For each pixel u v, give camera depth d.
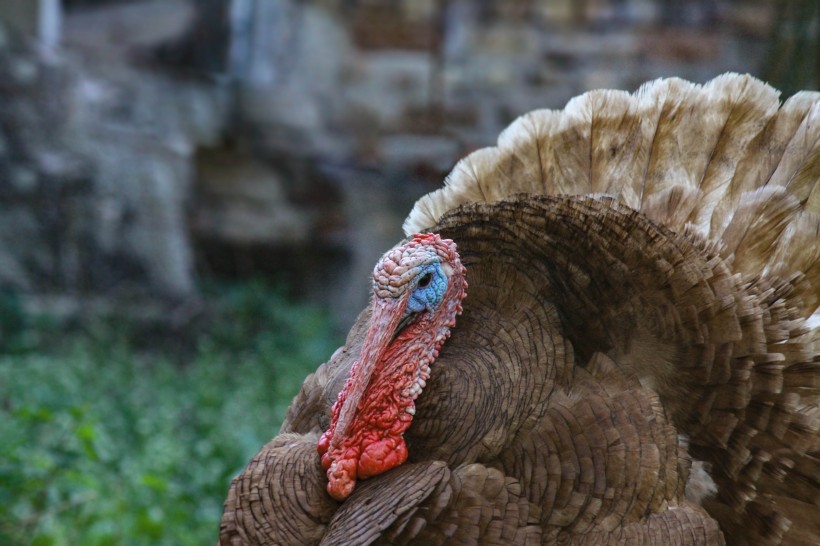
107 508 16.34
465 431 10.36
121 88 37.47
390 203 38.50
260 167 39.44
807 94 12.24
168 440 21.11
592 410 10.42
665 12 35.16
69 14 40.31
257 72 40.59
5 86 34.38
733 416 10.80
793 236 11.77
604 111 12.61
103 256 34.59
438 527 9.85
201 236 38.25
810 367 10.94
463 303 11.02
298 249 38.84
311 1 40.28
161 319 33.84
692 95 12.52
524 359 10.65
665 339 10.88
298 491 10.33
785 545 11.02
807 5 19.55
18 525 15.73
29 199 33.88
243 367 29.73
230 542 10.28
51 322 31.81
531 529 9.98
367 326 11.73
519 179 12.75
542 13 37.81
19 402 22.47
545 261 10.86
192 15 40.44
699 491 11.11
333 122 39.88
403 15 39.53
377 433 10.36
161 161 36.84
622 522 10.18
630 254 10.70
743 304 10.74
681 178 12.38
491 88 38.44
